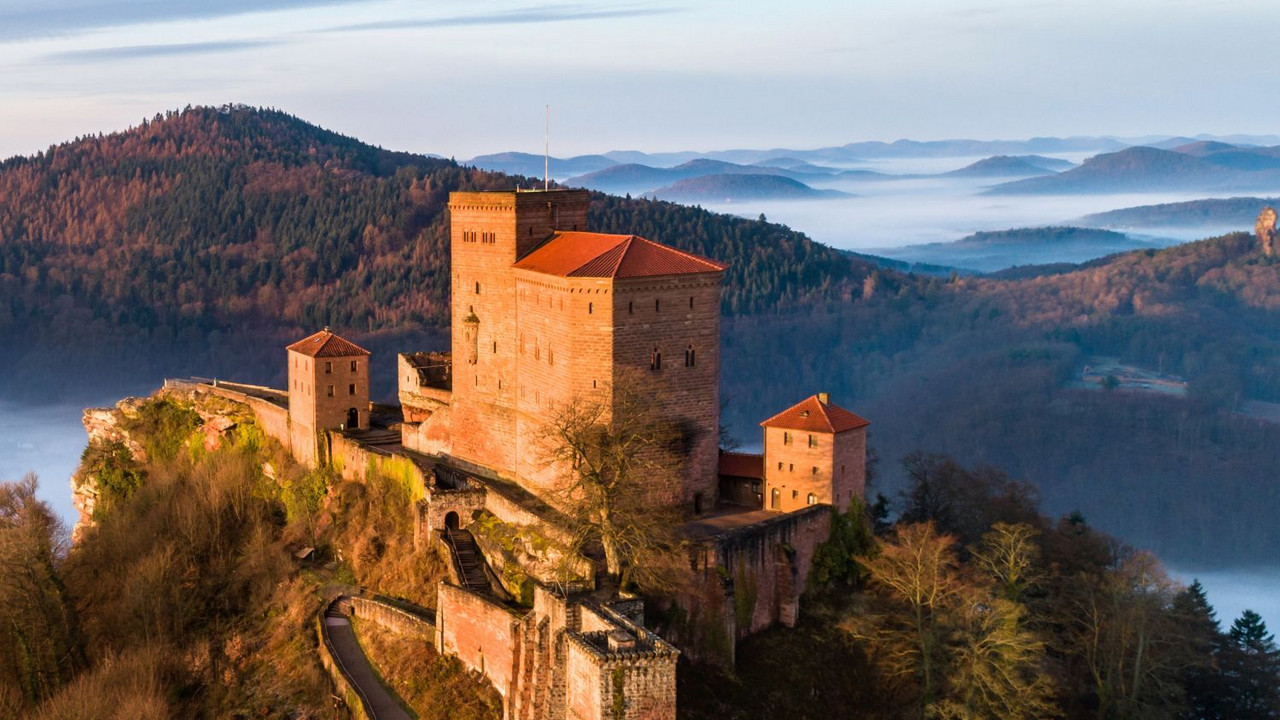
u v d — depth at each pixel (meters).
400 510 119.31
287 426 142.25
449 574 104.88
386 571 113.12
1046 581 111.31
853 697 95.56
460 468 122.62
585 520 92.75
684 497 106.00
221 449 151.62
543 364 109.00
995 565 110.69
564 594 87.06
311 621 110.75
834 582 105.75
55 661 116.62
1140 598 103.38
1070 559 120.19
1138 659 101.06
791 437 106.88
